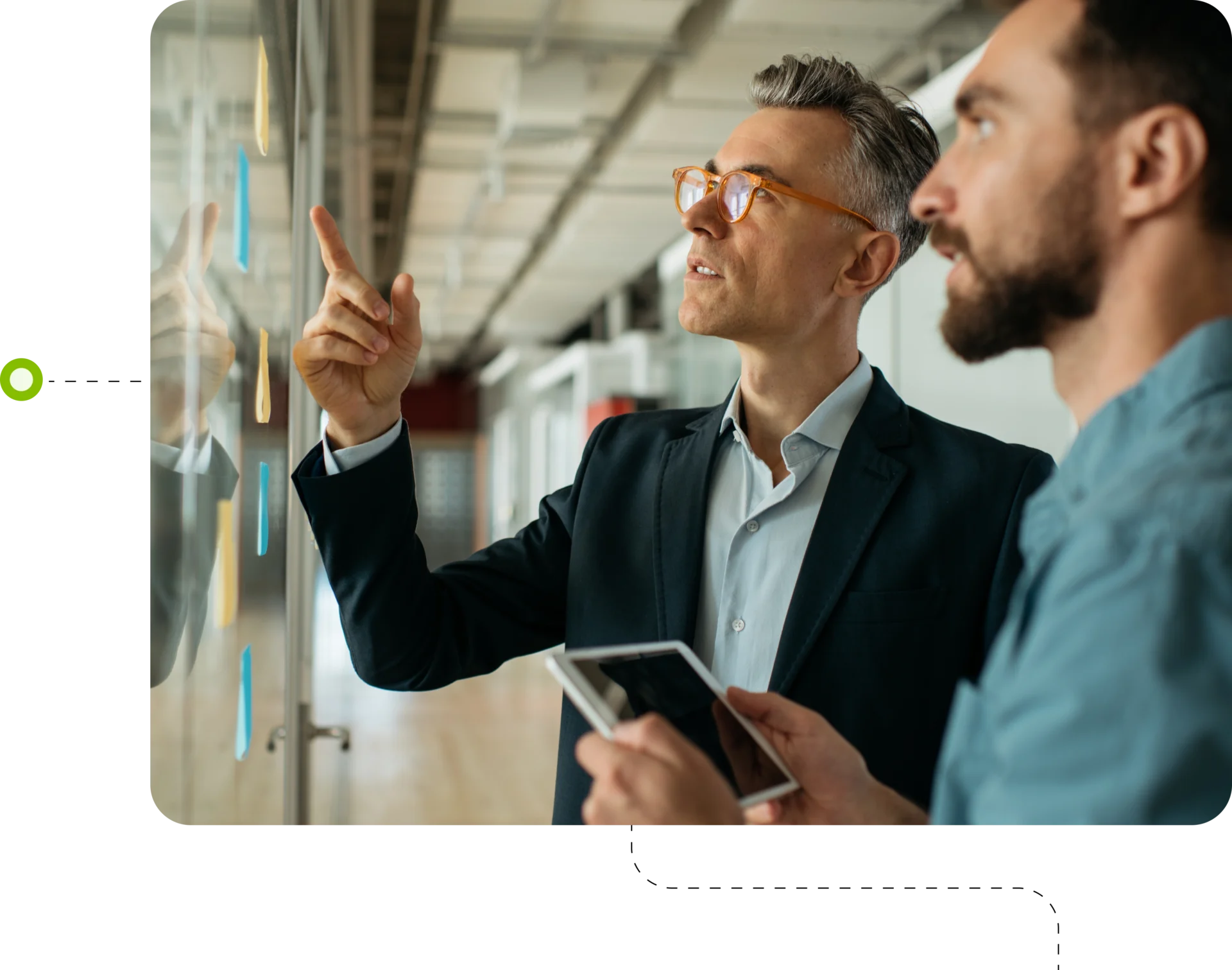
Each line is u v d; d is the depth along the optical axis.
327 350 0.84
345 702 5.43
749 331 0.91
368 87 3.80
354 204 4.72
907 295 2.09
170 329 0.65
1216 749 0.38
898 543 0.85
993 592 0.82
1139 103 0.48
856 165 0.91
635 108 5.28
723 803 0.55
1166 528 0.40
